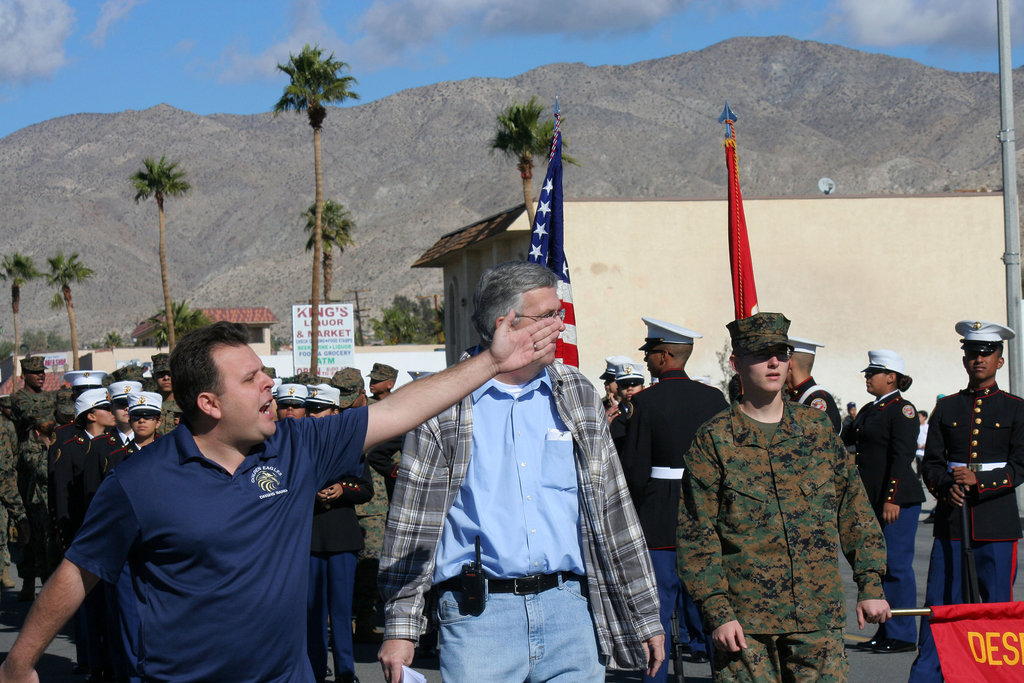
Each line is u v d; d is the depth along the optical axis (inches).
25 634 134.6
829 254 1284.4
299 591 140.3
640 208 1232.8
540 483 177.8
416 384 154.5
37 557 494.9
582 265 1221.1
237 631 134.8
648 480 275.3
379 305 7406.5
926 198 1298.0
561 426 181.3
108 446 347.3
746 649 190.1
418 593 175.6
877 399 347.9
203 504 134.6
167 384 414.6
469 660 171.8
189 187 2263.8
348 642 314.5
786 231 1279.5
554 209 271.7
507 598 173.3
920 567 498.6
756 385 195.9
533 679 173.8
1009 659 208.8
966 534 280.5
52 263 2955.2
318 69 1579.7
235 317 3474.4
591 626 178.5
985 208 1302.9
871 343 1285.7
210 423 138.8
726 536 193.5
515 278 178.7
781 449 194.2
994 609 209.0
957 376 1293.1
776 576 190.1
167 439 140.3
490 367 154.9
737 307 321.4
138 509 133.3
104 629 327.0
